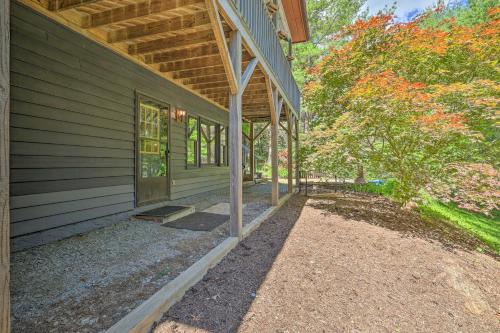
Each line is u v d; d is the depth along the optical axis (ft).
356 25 22.97
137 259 8.44
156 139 16.90
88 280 6.95
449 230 16.88
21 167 8.92
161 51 12.87
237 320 5.80
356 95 17.12
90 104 11.59
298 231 12.70
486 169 13.84
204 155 24.90
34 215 9.36
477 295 8.80
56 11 9.69
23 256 8.45
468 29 20.04
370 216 17.22
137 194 14.65
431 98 15.39
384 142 18.88
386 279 8.64
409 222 16.67
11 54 8.55
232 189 10.52
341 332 5.83
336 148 18.25
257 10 13.07
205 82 19.34
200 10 9.77
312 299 6.97
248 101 22.99
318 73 25.48
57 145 10.14
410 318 6.82
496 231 21.26
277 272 8.24
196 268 7.48
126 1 9.62
